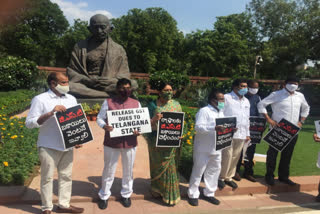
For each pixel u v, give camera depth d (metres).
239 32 34.94
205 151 3.66
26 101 12.13
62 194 3.26
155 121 3.47
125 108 3.43
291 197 4.25
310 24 26.12
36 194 3.61
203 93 15.27
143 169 4.85
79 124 3.18
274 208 3.79
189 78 19.12
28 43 30.28
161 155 3.60
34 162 4.48
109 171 3.44
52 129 3.08
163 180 3.63
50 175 3.10
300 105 4.38
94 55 11.07
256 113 4.77
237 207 3.75
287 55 28.30
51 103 3.09
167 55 33.78
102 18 10.95
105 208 3.47
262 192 4.34
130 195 3.64
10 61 15.06
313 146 7.72
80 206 3.49
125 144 3.38
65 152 3.21
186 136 6.20
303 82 20.48
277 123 4.32
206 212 3.59
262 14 32.38
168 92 3.52
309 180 4.71
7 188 3.58
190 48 34.00
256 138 4.57
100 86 10.67
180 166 4.85
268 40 33.50
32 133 5.98
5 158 4.31
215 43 31.36
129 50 33.53
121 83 3.39
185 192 3.99
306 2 28.27
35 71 15.83
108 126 3.26
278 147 4.29
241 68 30.61
